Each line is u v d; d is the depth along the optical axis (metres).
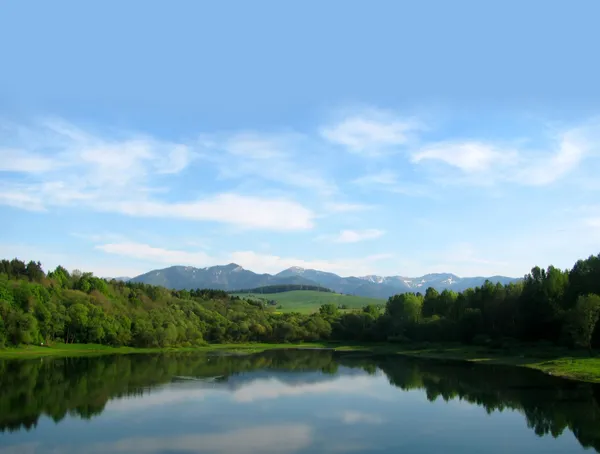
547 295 130.75
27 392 68.19
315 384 80.81
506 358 118.00
